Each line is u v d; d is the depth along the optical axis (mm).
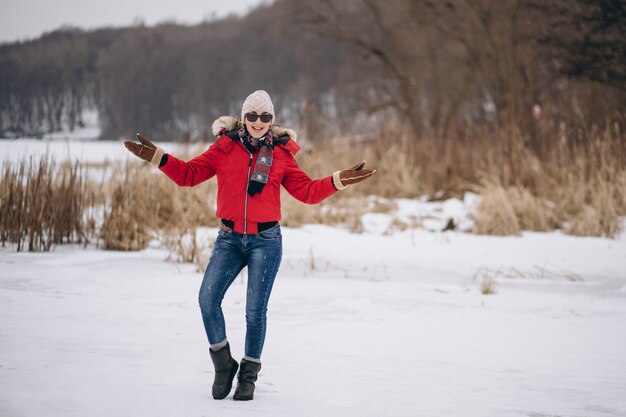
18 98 63406
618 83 15758
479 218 12234
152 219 10305
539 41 16969
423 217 12805
